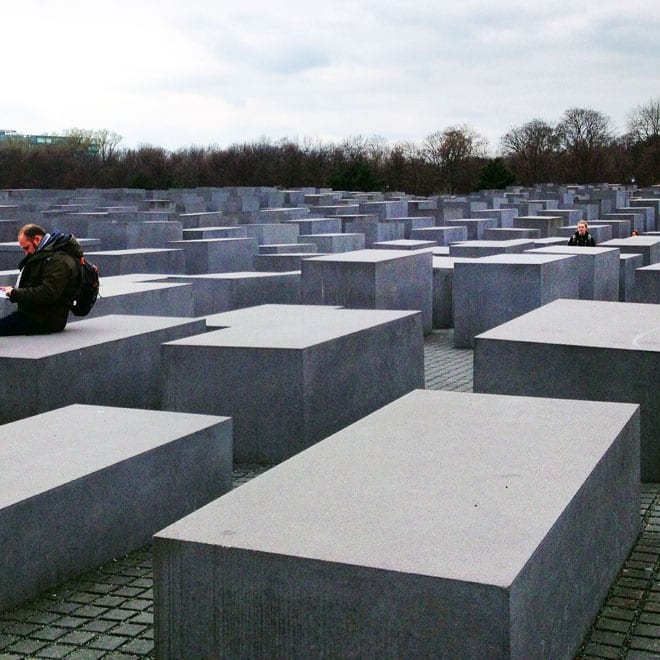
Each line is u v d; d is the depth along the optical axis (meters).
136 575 6.34
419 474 5.37
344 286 16.03
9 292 10.06
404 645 4.14
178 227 29.25
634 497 6.65
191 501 7.27
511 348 8.97
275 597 4.35
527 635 4.25
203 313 16.28
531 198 59.91
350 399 9.93
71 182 84.25
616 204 54.81
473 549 4.34
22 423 7.45
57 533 6.13
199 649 4.53
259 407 9.22
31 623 5.66
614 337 9.10
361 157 89.31
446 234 30.23
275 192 60.31
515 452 5.74
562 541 4.79
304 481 5.28
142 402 10.38
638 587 6.00
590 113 109.31
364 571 4.18
